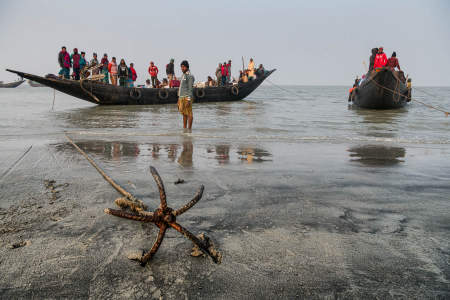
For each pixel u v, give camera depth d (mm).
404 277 1729
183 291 1566
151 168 1830
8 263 1772
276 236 2199
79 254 1886
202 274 1712
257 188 3342
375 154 5430
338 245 2082
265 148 5809
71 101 22516
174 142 6297
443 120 11438
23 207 2629
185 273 1716
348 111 15648
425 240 2180
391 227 2395
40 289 1561
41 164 4195
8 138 6375
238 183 3518
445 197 3156
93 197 2902
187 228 2299
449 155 5430
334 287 1627
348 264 1849
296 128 8828
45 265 1764
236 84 23281
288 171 4125
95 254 1890
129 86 18953
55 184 3297
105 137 6773
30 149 5230
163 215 1729
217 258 1769
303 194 3172
